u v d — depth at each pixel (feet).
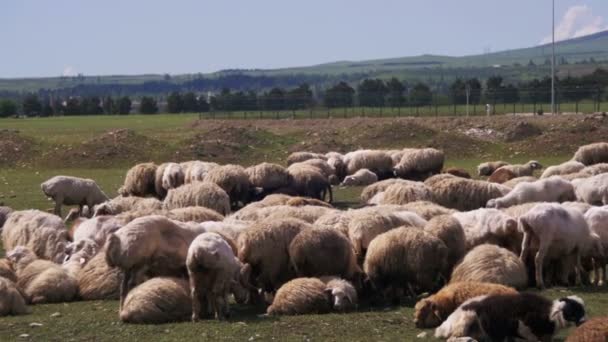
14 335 50.96
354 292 56.95
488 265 57.52
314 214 72.95
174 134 232.32
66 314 56.03
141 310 52.80
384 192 94.79
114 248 55.77
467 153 181.16
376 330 50.55
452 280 58.49
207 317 54.60
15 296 56.39
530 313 45.39
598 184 87.51
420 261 57.98
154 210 77.30
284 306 54.95
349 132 197.88
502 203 86.99
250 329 51.19
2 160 175.94
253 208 77.56
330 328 51.16
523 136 191.42
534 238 62.44
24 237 71.56
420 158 138.62
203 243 52.85
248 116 299.79
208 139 188.65
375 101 342.44
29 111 409.69
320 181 114.73
